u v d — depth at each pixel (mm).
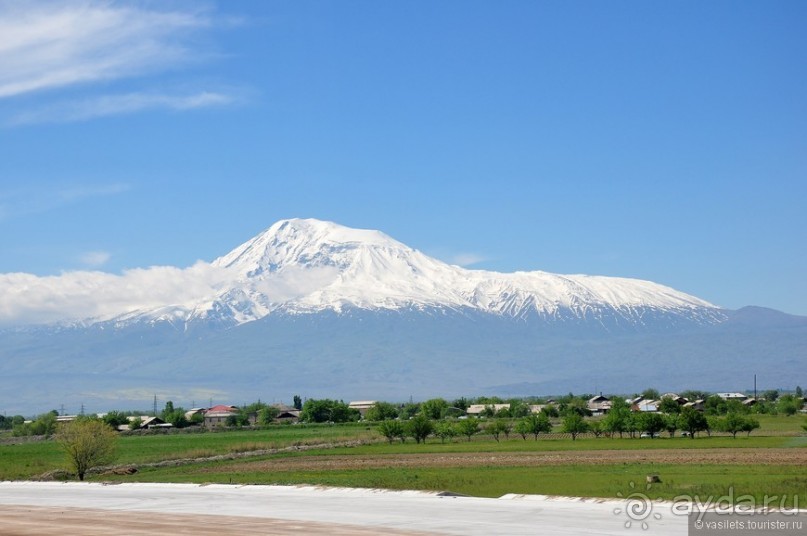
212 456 134500
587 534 46375
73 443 102312
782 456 110312
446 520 52312
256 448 150000
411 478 84750
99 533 50406
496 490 71500
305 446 156375
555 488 71875
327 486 72938
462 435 183125
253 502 64875
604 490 68312
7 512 62344
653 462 103312
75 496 73562
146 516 58062
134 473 108250
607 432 177500
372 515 55406
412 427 167750
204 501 66438
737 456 111438
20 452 159875
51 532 51188
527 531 47656
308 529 50188
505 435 182000
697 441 152250
